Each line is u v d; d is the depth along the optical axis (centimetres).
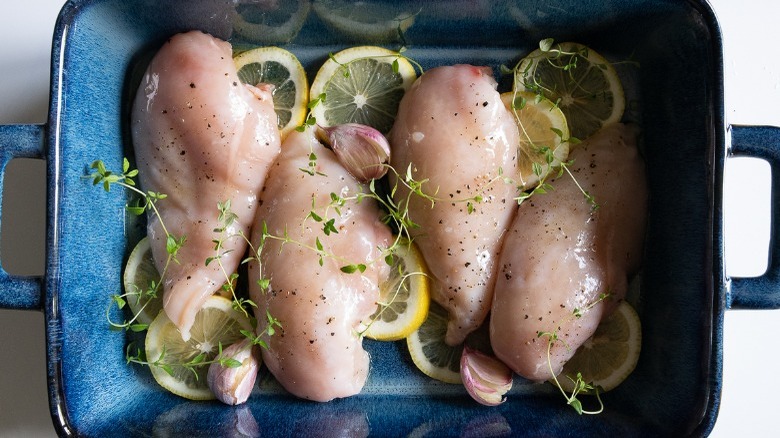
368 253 45
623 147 46
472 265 45
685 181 44
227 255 45
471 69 45
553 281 44
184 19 45
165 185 45
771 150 42
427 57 49
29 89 48
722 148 41
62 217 42
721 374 41
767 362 49
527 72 48
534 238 44
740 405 49
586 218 45
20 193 48
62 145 42
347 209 45
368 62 47
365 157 45
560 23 46
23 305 42
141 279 47
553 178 46
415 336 47
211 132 44
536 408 47
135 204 47
